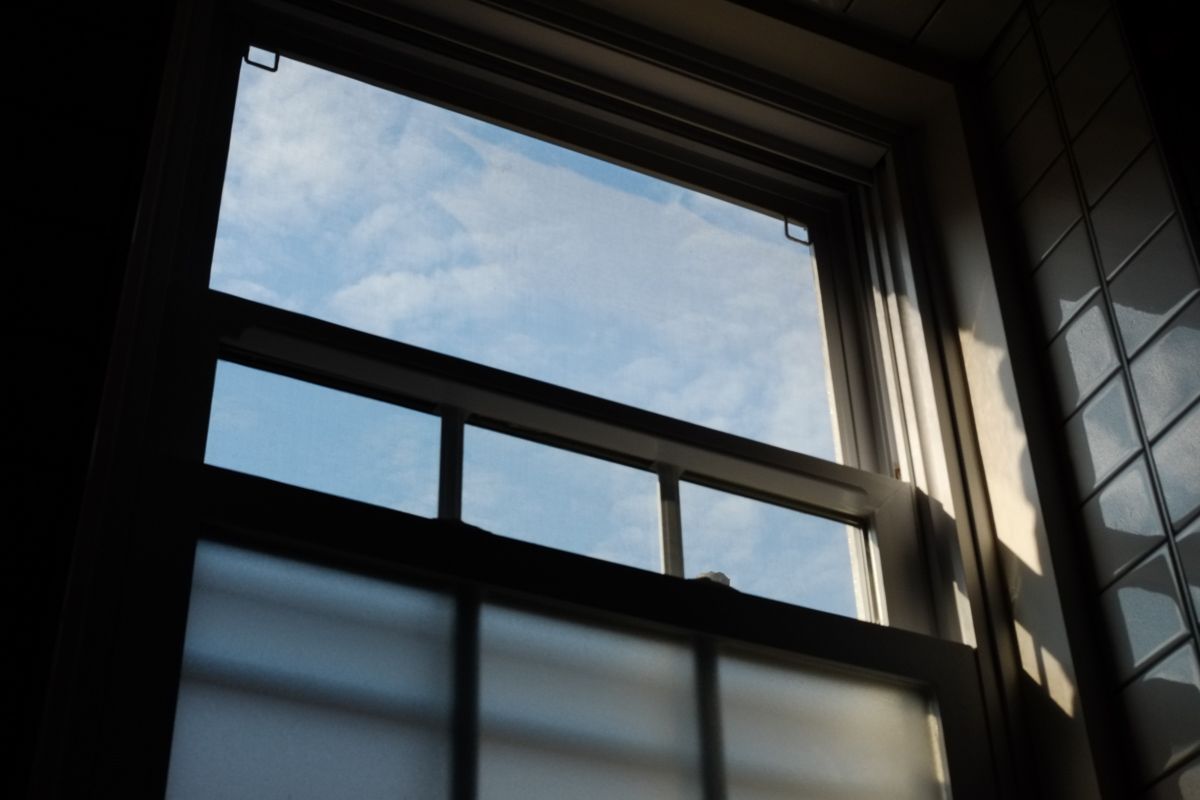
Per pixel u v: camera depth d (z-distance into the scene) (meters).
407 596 1.51
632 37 2.14
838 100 2.25
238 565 1.44
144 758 1.29
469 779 1.42
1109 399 1.85
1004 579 1.88
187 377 1.56
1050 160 2.07
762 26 2.16
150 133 1.51
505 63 2.10
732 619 1.67
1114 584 1.77
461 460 1.72
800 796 1.60
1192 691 1.62
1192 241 1.78
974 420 2.02
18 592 1.22
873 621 1.90
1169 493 1.72
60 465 1.29
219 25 1.91
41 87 1.47
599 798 1.48
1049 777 1.72
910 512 1.98
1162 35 1.96
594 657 1.57
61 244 1.40
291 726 1.37
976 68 2.28
